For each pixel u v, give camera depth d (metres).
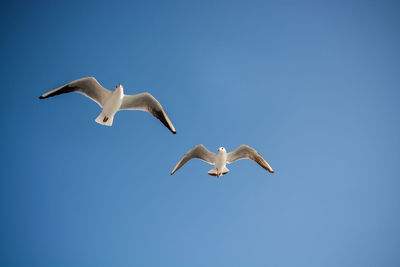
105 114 8.82
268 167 10.09
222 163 9.96
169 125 9.50
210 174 10.38
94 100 9.06
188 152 9.95
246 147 10.03
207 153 10.05
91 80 8.77
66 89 9.05
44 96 9.09
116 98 8.65
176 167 9.92
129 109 9.33
